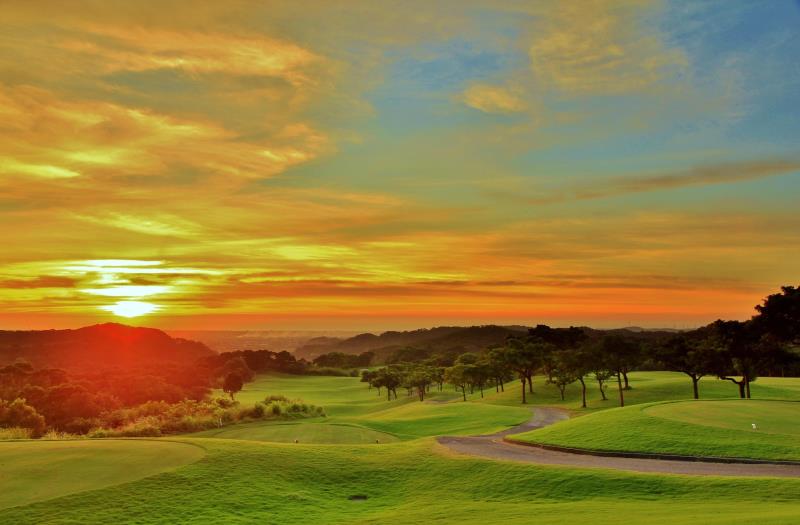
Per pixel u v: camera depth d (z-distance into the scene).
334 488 38.66
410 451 47.06
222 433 78.00
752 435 45.22
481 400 130.75
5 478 36.00
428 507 33.62
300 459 43.38
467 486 37.81
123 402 143.25
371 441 69.69
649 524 23.38
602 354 103.50
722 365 91.12
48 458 40.59
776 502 28.83
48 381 150.88
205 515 31.69
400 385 174.50
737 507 27.53
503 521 27.66
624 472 37.00
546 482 36.50
